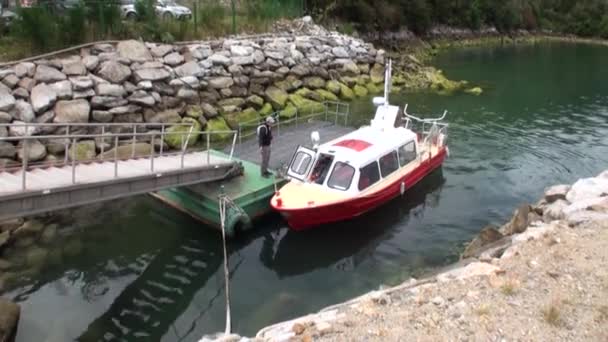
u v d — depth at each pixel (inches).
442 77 1710.1
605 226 445.4
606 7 4037.9
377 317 327.3
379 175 664.4
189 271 545.3
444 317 318.7
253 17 1476.4
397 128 756.6
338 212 607.2
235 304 490.3
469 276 375.9
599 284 346.3
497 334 297.7
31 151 742.5
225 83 1098.1
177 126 924.6
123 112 895.7
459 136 1063.0
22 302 478.9
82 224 629.0
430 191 756.0
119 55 969.5
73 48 942.4
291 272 548.1
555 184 795.4
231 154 687.7
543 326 303.6
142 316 471.8
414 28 2783.0
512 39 3545.8
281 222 648.4
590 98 1499.8
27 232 597.9
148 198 700.0
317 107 1206.9
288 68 1289.4
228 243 600.4
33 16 930.1
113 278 527.2
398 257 574.2
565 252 397.1
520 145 1004.6
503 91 1593.3
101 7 1034.1
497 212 688.4
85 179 520.1
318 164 645.3
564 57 2635.3
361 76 1510.8
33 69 852.6
